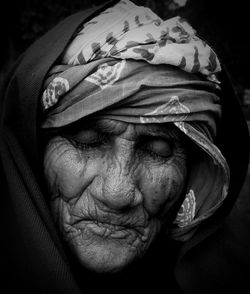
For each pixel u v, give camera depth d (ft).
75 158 1.13
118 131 1.11
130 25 1.11
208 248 1.43
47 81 1.14
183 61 1.09
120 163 1.11
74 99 1.10
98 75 1.07
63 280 1.08
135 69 1.07
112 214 1.12
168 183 1.19
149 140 1.16
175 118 1.10
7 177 1.16
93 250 1.14
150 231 1.21
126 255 1.15
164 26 1.13
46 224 1.12
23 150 1.23
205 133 1.19
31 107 1.15
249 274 1.43
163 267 1.46
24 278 1.20
